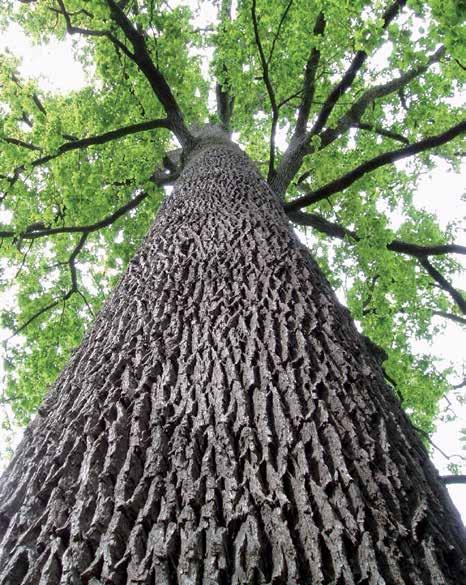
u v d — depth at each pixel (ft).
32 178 21.76
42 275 26.40
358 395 5.52
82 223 22.85
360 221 22.12
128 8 20.24
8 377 24.97
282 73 21.50
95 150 22.59
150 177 24.45
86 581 3.44
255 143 30.30
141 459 4.59
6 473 5.34
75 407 5.67
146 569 3.44
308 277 8.36
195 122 26.50
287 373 5.65
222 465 4.38
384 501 4.09
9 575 3.58
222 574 3.35
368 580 3.34
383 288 25.02
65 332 25.95
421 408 24.93
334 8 16.21
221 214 10.87
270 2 18.28
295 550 3.53
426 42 15.21
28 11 20.89
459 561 3.83
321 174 24.13
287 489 4.11
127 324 7.34
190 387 5.56
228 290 7.63
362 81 22.95
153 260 9.37
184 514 3.87
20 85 21.08
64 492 4.37
